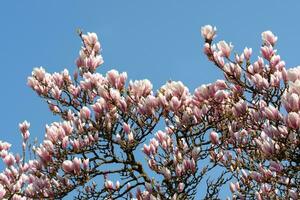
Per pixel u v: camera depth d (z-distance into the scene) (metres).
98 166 11.02
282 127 7.88
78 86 12.47
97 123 10.81
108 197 11.24
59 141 10.72
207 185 11.03
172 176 10.47
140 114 10.86
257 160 10.91
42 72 12.47
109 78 10.70
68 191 10.73
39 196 10.90
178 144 11.14
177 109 10.41
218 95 10.45
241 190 11.41
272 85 9.11
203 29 9.44
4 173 12.44
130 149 10.92
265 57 9.45
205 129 11.09
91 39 12.73
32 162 11.29
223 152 11.74
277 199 10.09
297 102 7.28
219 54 9.49
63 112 12.49
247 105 9.70
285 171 8.20
